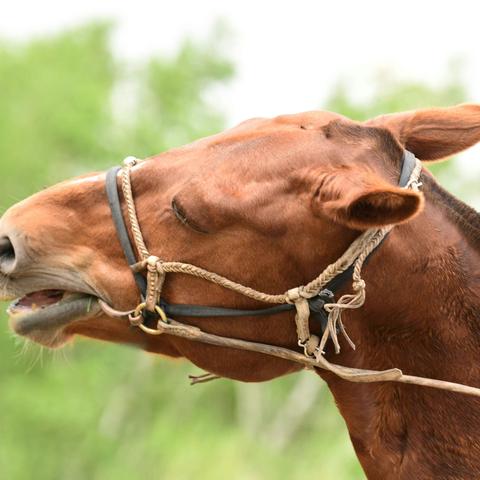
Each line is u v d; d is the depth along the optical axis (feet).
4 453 164.76
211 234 30.42
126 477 172.14
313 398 207.82
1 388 171.01
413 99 208.54
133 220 31.27
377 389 31.89
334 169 29.94
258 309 30.71
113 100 235.20
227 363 31.91
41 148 205.26
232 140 31.32
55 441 169.78
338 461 135.33
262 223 30.01
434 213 32.01
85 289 31.83
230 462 173.27
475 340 31.55
